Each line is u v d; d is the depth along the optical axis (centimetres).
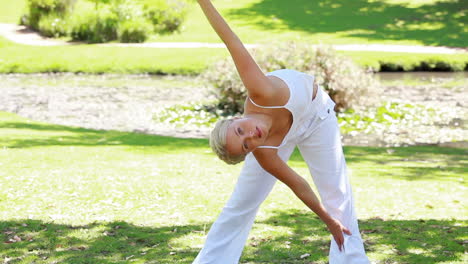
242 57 373
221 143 365
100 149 1084
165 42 3088
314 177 428
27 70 2450
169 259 507
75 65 2488
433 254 532
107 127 1453
